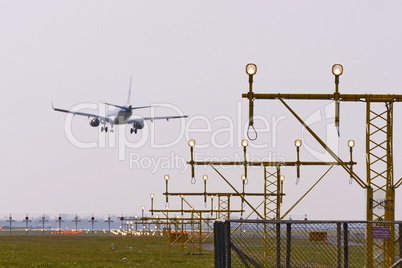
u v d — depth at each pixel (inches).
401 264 2571.4
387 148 3973.9
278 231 2347.4
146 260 7529.5
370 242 3014.3
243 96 3646.7
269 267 3097.9
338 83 3720.5
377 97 3865.7
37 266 6018.7
